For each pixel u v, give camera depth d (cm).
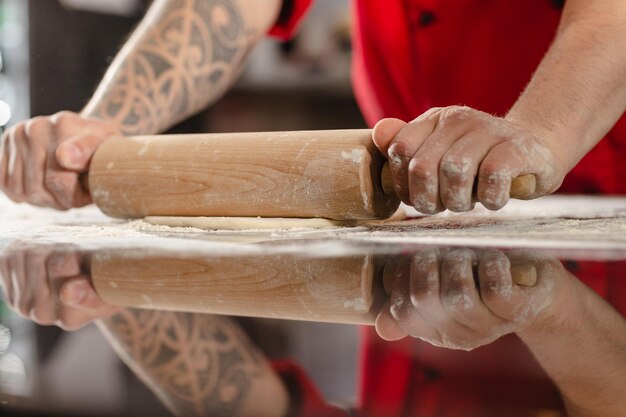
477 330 32
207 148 88
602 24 84
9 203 154
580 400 21
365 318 35
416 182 71
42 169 103
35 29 295
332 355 27
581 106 80
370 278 47
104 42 295
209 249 64
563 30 89
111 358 27
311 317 36
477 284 44
